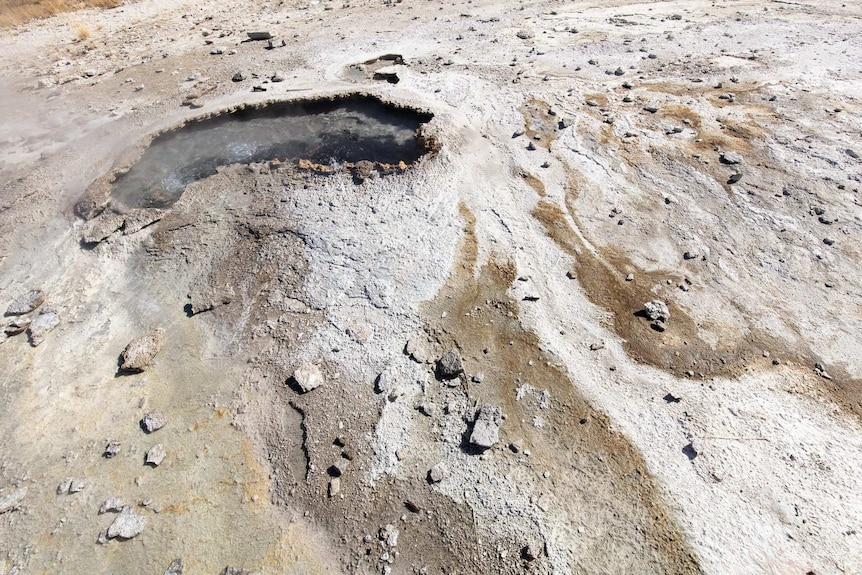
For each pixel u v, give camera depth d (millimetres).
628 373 9172
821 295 10195
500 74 16703
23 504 8133
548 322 9977
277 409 9180
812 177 12414
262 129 15125
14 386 9672
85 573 7453
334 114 15609
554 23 19922
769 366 9211
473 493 7918
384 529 7695
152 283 11273
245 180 13141
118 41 20453
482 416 8547
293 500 8125
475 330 9891
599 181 12750
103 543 7711
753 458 8047
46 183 13344
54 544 7730
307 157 13930
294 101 15766
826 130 13625
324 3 23031
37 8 22016
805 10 19812
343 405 9070
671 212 11938
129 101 16422
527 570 7168
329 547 7625
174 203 12641
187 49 19484
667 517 7508
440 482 8086
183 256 11602
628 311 10109
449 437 8547
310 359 9750
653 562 7125
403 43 18969
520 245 11344
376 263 10992
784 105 14617
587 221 11844
